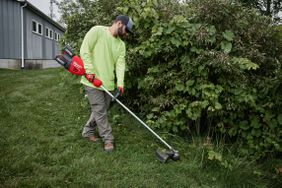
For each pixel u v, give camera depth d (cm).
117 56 354
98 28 343
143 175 305
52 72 1053
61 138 377
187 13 406
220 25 385
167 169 321
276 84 351
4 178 270
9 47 1258
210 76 383
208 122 402
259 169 350
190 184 302
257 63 379
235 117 375
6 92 617
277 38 396
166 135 392
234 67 352
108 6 529
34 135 379
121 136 392
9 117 440
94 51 345
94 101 346
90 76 336
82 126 421
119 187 280
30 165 297
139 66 425
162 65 406
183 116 390
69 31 612
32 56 1494
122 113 462
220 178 318
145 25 404
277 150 363
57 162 312
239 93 362
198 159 342
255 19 396
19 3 1298
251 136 372
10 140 355
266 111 361
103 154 339
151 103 416
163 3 422
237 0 399
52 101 555
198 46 376
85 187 272
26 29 1388
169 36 383
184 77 382
